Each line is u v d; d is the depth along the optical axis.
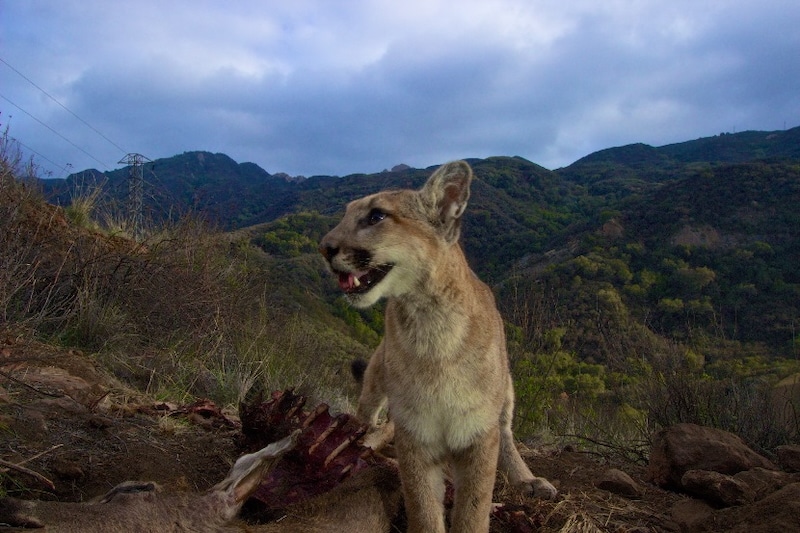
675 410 6.36
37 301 6.47
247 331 8.36
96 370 5.75
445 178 4.04
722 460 4.64
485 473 3.99
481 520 3.97
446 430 3.94
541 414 7.57
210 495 3.03
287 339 9.05
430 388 3.86
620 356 8.38
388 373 4.09
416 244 3.86
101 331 6.80
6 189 7.09
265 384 7.00
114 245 8.82
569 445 6.27
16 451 3.58
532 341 8.47
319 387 8.01
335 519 3.43
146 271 8.06
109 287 7.53
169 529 2.75
